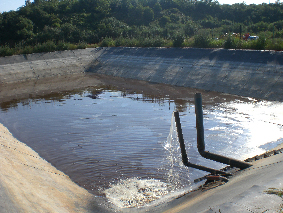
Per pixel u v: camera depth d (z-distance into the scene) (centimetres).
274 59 2312
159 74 3072
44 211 654
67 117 1897
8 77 3409
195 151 1259
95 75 3669
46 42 4669
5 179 751
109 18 6538
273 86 2081
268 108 1816
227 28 5312
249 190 468
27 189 768
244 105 1928
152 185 963
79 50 4309
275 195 427
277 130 1430
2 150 1124
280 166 640
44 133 1592
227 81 2400
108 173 1074
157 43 3819
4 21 5453
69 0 7394
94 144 1391
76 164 1165
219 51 2845
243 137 1369
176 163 1147
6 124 1805
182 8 8450
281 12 7131
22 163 1040
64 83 3216
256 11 7606
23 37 5362
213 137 1398
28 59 3838
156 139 1430
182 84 2706
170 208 686
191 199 683
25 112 2078
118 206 812
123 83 3058
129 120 1762
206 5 8388
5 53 3812
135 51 3856
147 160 1187
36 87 3039
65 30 5241
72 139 1474
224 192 567
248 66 2409
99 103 2250
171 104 2108
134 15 7425
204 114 1802
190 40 3553
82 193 904
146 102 2205
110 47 4375
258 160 912
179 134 1024
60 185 929
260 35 2786
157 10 8031
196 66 2827
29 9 6272
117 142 1405
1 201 589
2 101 2469
